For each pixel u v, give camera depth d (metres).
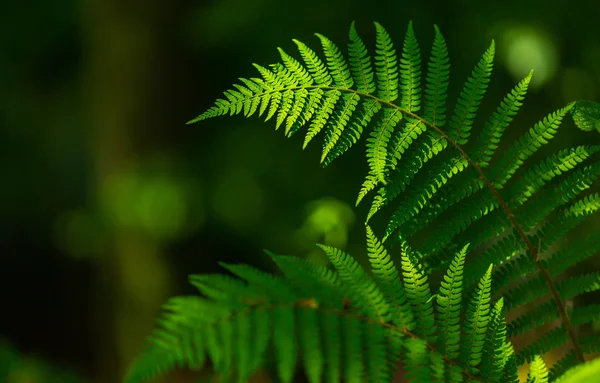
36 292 10.91
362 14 4.27
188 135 6.25
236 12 4.82
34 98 9.59
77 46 8.97
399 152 1.36
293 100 1.40
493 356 1.18
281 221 4.95
